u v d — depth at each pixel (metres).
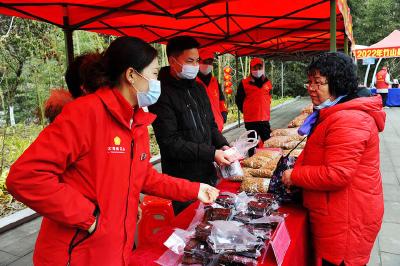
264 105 6.10
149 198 2.54
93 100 1.18
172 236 1.43
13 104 8.88
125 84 1.26
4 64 7.32
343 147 1.60
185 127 2.36
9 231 3.83
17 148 6.96
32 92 8.59
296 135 3.56
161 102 2.28
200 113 2.50
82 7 3.48
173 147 2.19
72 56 3.71
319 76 1.73
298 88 25.11
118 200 1.25
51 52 7.98
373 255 3.08
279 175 2.07
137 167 1.31
